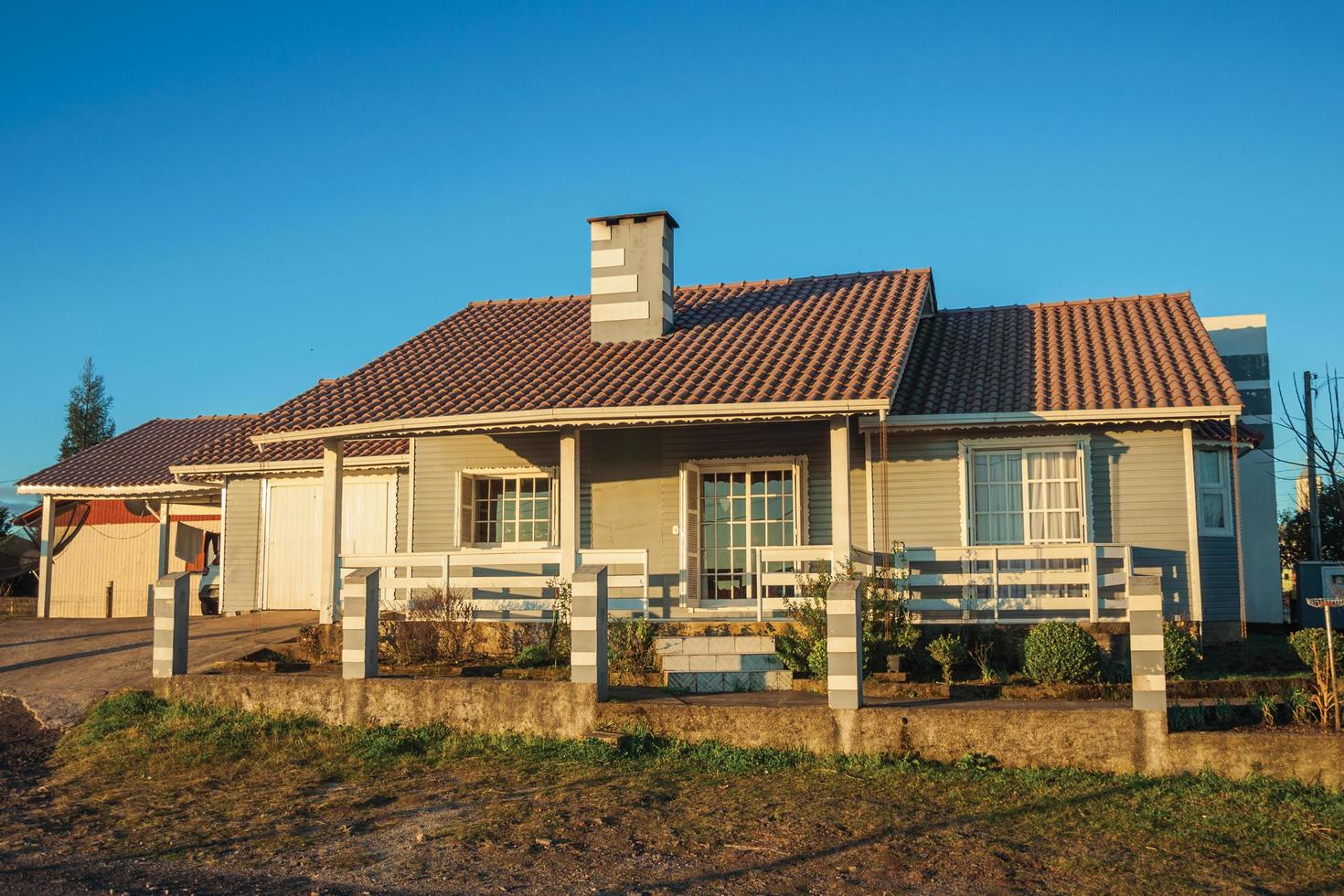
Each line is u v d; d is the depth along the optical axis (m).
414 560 15.16
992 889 7.12
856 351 15.07
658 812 8.75
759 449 16.22
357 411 15.55
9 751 12.05
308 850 8.15
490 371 16.58
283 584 21.39
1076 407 14.48
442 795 9.48
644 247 17.22
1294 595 20.81
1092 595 13.45
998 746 9.96
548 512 17.28
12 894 7.29
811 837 8.09
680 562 16.14
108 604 24.12
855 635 10.45
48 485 23.77
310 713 12.14
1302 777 9.21
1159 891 7.06
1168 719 9.87
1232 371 21.61
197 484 22.52
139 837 8.59
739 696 11.60
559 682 11.40
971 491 15.40
